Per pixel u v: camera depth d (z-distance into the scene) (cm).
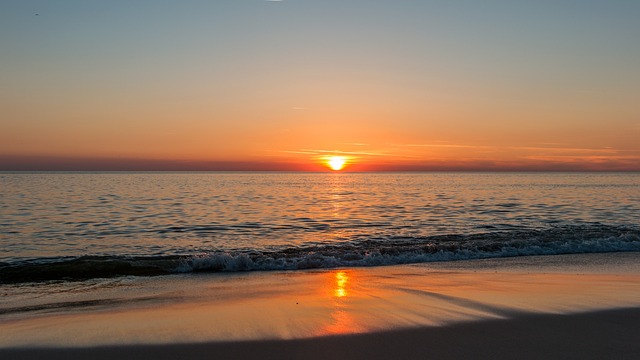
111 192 6141
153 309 905
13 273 1334
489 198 5016
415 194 6025
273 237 2247
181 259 1504
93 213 3366
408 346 653
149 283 1220
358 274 1318
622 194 5688
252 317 816
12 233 2378
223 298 1012
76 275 1324
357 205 4181
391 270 1384
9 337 704
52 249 1927
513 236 2072
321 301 948
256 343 671
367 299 958
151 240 2158
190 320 800
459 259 1591
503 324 752
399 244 1908
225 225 2727
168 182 11294
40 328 757
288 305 914
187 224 2767
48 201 4469
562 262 1507
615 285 1090
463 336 693
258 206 4088
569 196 5300
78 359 615
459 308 860
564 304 881
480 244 1798
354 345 661
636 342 665
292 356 621
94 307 938
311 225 2725
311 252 1680
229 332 723
